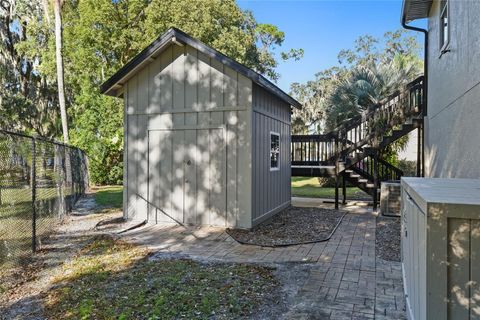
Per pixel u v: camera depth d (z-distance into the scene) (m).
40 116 22.75
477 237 1.68
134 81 7.86
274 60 23.58
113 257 5.11
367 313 3.32
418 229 2.22
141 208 7.83
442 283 1.72
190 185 7.44
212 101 7.22
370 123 9.72
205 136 7.30
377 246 5.79
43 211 7.07
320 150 10.49
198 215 7.39
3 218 6.40
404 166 16.22
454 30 5.54
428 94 8.35
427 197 1.92
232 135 7.08
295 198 12.28
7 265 4.66
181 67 7.47
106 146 17.28
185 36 7.13
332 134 10.36
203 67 7.28
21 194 6.61
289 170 10.04
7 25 20.89
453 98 5.55
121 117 17.45
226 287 3.92
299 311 3.36
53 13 18.33
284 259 5.07
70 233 6.70
